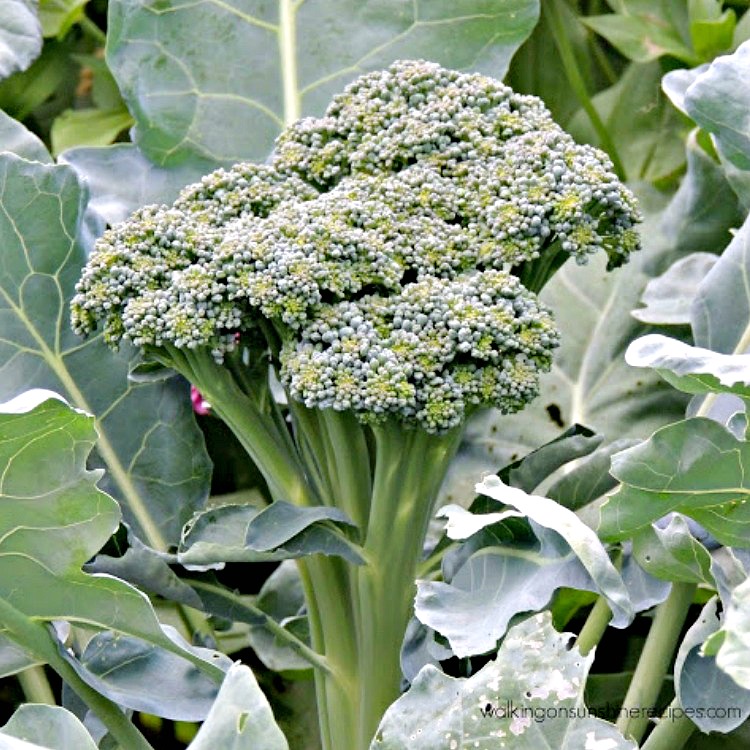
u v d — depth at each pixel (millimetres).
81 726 1130
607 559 1149
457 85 1213
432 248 1179
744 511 1154
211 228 1188
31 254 1248
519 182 1183
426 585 1174
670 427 1140
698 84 1235
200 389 1188
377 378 1151
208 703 1181
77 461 1133
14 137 1290
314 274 1161
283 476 1192
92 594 1154
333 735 1201
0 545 1145
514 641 1142
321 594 1195
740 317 1261
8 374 1251
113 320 1186
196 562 1162
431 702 1139
